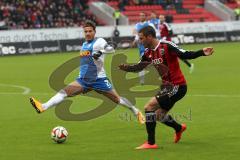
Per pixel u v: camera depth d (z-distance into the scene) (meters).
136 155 25.52
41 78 64.06
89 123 34.72
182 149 26.64
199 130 31.58
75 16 125.12
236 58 88.62
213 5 146.50
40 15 119.56
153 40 26.28
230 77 61.44
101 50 30.72
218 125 33.09
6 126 34.03
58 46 108.31
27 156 25.61
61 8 123.81
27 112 39.69
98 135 30.66
